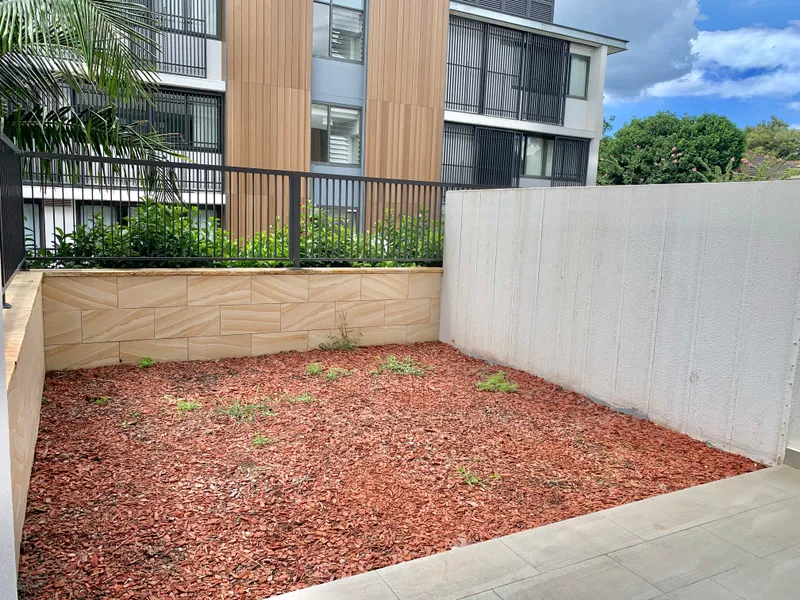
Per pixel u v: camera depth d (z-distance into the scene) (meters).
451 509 3.27
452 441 4.27
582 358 5.43
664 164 29.12
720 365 4.23
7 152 4.47
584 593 2.45
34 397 3.73
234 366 6.09
